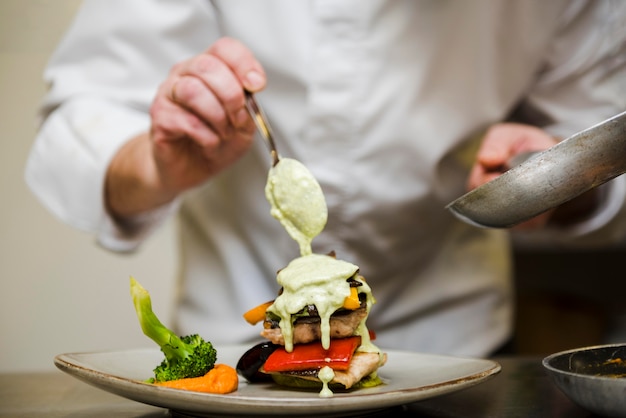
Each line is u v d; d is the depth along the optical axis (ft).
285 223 2.15
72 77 3.14
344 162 2.94
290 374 1.94
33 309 5.29
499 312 3.28
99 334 5.33
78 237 5.29
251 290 3.14
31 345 5.30
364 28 2.88
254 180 3.06
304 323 1.95
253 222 3.10
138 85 3.13
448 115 2.97
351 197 2.96
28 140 5.24
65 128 3.03
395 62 2.91
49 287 5.29
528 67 3.17
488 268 3.26
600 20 3.19
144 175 2.75
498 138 2.79
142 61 3.13
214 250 3.18
